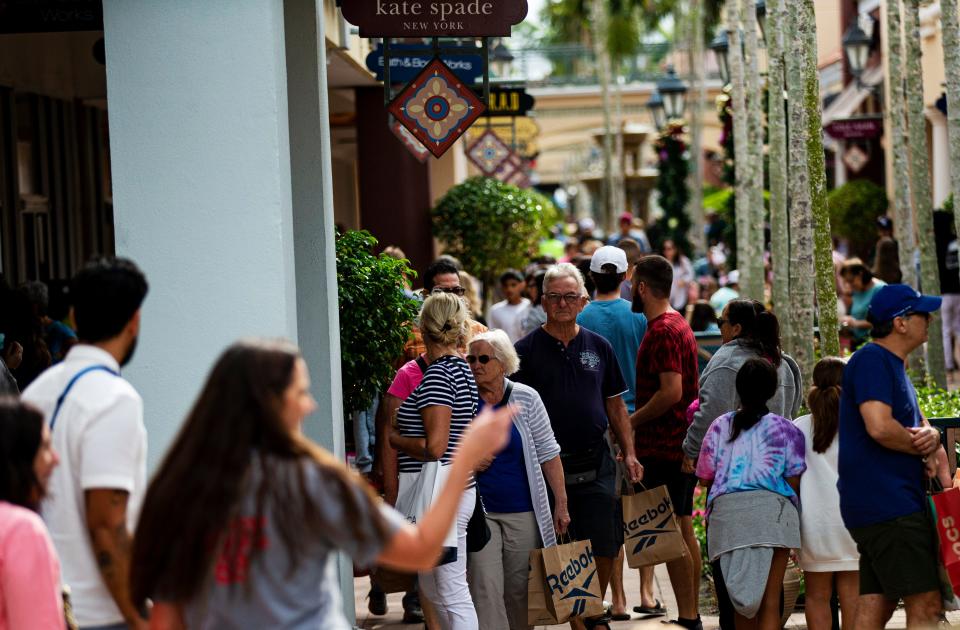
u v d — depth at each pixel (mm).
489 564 11281
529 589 11250
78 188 26109
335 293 12891
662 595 15203
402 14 12828
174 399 10086
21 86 22812
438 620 11109
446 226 31500
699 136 63281
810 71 16328
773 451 11305
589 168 84188
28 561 6086
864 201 43500
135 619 6664
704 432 12375
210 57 10086
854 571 11531
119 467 6668
